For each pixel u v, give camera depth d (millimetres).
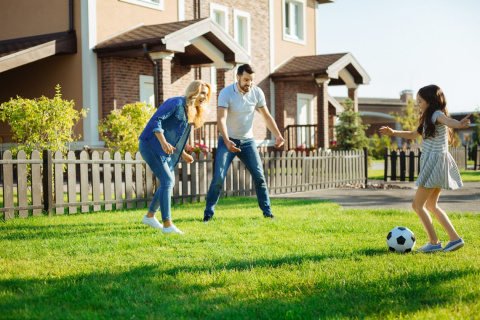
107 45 13977
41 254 4691
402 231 4914
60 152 7609
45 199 7441
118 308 3176
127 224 6469
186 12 17031
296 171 12375
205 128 17500
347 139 20203
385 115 48062
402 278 3826
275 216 7250
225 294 3473
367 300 3342
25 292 3463
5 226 6305
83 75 14195
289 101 21406
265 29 20625
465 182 14758
